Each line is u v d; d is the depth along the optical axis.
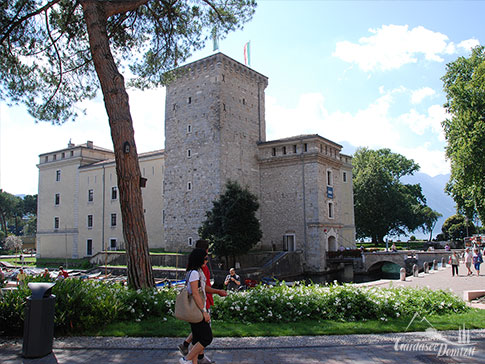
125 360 8.16
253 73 51.06
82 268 49.53
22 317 10.60
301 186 46.25
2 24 16.56
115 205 55.81
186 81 48.88
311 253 44.38
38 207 67.12
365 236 74.12
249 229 37.81
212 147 45.06
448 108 44.50
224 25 20.20
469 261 28.66
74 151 63.25
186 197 46.59
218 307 12.38
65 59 19.50
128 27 19.72
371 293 13.28
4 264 55.88
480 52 42.94
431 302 13.66
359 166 77.62
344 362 8.02
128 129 14.88
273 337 10.02
